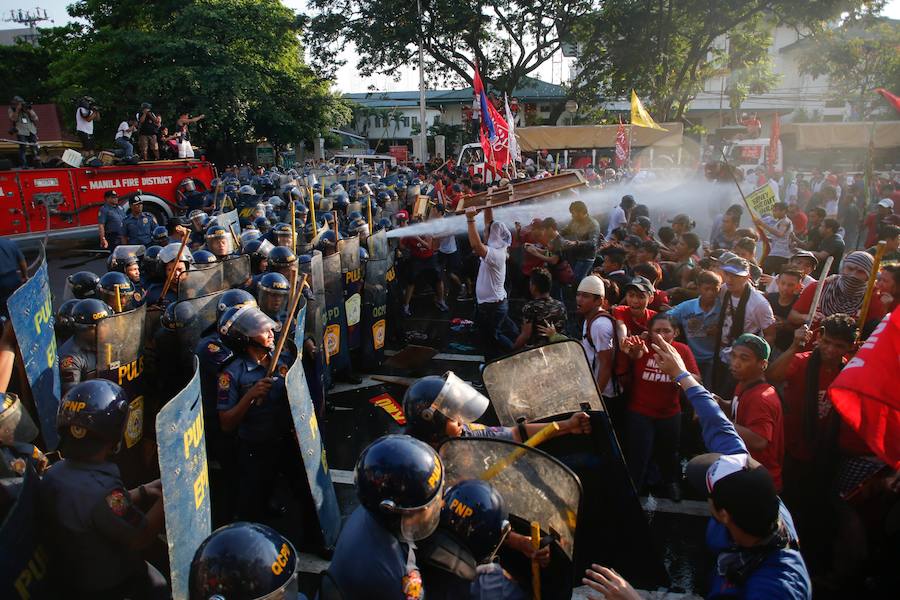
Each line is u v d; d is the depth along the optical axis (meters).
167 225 15.77
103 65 33.62
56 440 4.23
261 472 4.23
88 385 2.67
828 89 43.06
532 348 3.55
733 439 2.94
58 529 2.56
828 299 5.49
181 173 16.92
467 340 9.48
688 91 32.38
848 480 3.94
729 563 2.45
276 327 4.21
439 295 10.99
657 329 4.67
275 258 5.81
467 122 34.69
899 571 3.83
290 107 37.97
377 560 2.05
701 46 31.47
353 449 6.19
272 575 1.94
